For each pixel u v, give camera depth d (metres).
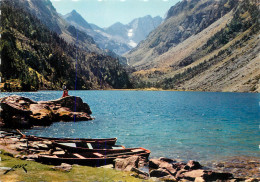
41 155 16.05
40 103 45.09
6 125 32.81
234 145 28.67
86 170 14.33
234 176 17.75
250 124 47.28
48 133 33.22
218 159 22.67
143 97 179.62
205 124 47.16
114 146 23.06
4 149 16.48
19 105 35.81
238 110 81.00
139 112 71.12
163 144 28.88
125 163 17.45
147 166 19.14
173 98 170.50
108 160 18.56
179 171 17.66
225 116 62.44
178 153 24.78
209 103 119.00
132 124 45.56
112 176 13.77
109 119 52.12
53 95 136.50
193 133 36.59
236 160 22.36
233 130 39.97
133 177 14.25
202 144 29.00
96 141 24.19
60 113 44.97
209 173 16.72
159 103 117.50
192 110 80.50
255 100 143.75
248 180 16.06
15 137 21.31
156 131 38.00
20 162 13.43
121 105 98.50
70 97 50.75
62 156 17.89
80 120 46.81
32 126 36.50
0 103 32.97
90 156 19.25
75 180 11.88
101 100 127.62
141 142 29.86
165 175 16.41
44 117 38.09
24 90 175.88
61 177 12.02
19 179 10.51
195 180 15.58
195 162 19.69
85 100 123.69
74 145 21.25
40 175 11.64
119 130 38.31
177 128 41.59
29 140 21.34
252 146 28.02
